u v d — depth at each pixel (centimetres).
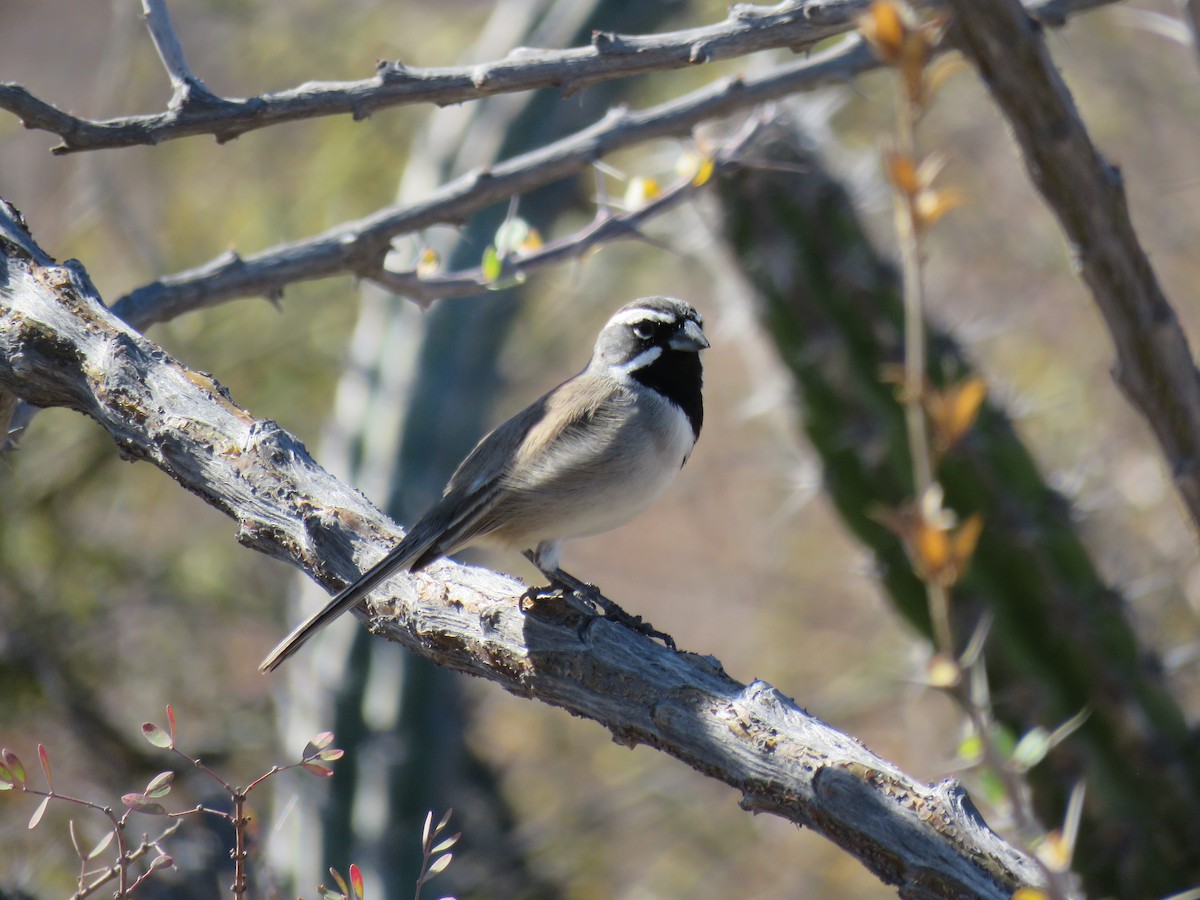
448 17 1994
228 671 1600
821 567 2095
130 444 698
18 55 2277
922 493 403
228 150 1914
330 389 1794
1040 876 466
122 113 1639
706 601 2183
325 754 575
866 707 1886
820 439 1111
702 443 2281
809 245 1092
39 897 1008
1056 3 791
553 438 775
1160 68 1938
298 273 882
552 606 609
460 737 1406
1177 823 1004
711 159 921
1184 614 1639
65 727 1323
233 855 639
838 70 862
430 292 913
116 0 1627
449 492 785
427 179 1545
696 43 716
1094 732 1014
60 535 1482
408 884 1338
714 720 541
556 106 1563
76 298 724
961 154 1997
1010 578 1027
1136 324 515
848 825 497
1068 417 1866
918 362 382
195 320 1717
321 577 666
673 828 1884
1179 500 545
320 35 1958
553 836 1733
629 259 2016
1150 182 1845
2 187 1811
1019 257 1994
